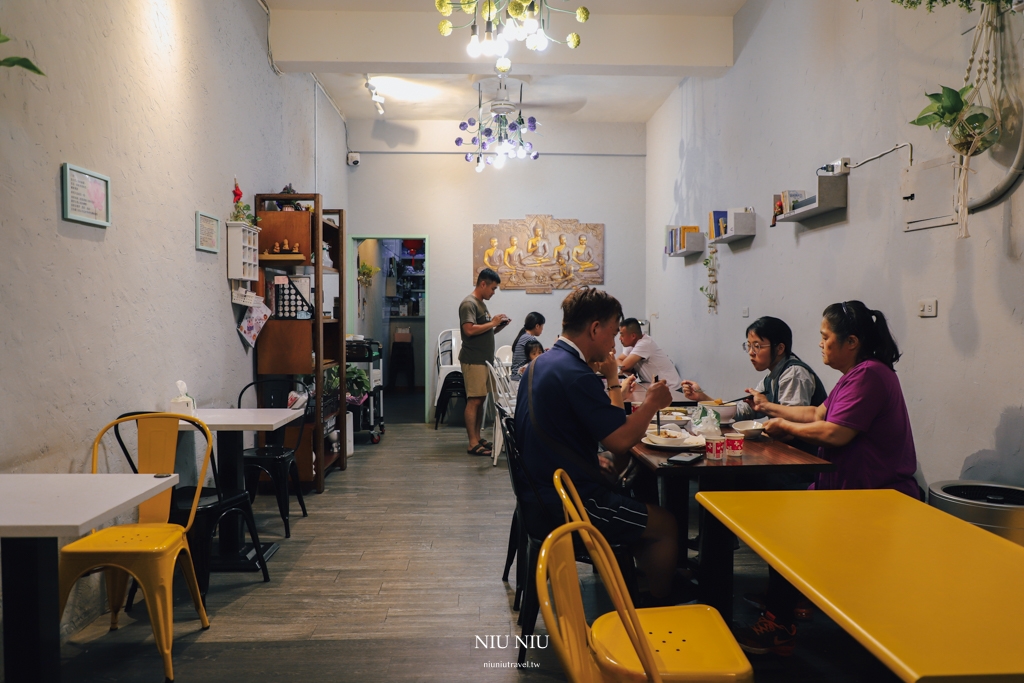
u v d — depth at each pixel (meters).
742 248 5.08
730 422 3.10
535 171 8.12
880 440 2.41
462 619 2.70
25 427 2.34
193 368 3.76
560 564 1.27
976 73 2.54
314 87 6.49
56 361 2.51
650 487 3.12
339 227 5.51
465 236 8.09
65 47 2.56
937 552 1.41
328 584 3.06
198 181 3.83
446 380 7.38
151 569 2.25
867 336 2.52
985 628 1.06
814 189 3.94
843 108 3.58
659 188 7.57
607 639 1.61
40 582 1.71
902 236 3.04
